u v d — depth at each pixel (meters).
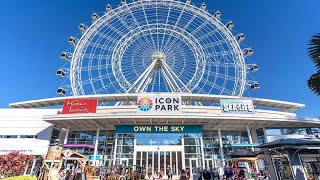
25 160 22.19
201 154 29.11
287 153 13.40
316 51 10.40
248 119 28.58
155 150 29.25
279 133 32.38
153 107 28.05
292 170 12.96
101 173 19.69
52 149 17.17
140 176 21.36
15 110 33.19
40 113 32.94
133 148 29.69
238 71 36.62
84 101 29.70
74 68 35.56
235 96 35.88
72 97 36.84
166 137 29.92
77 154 18.27
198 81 35.25
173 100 28.44
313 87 10.70
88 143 32.31
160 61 36.66
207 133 32.31
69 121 29.64
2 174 20.73
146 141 29.77
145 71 35.56
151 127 29.75
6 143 30.97
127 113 27.55
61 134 33.22
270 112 34.69
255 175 20.72
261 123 31.27
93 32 37.41
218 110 32.50
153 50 37.31
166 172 27.42
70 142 32.62
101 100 36.91
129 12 38.16
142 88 35.78
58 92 34.84
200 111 32.12
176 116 27.41
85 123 30.55
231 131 33.28
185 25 37.75
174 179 25.38
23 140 31.03
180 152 29.19
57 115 28.62
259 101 39.34
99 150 30.97
